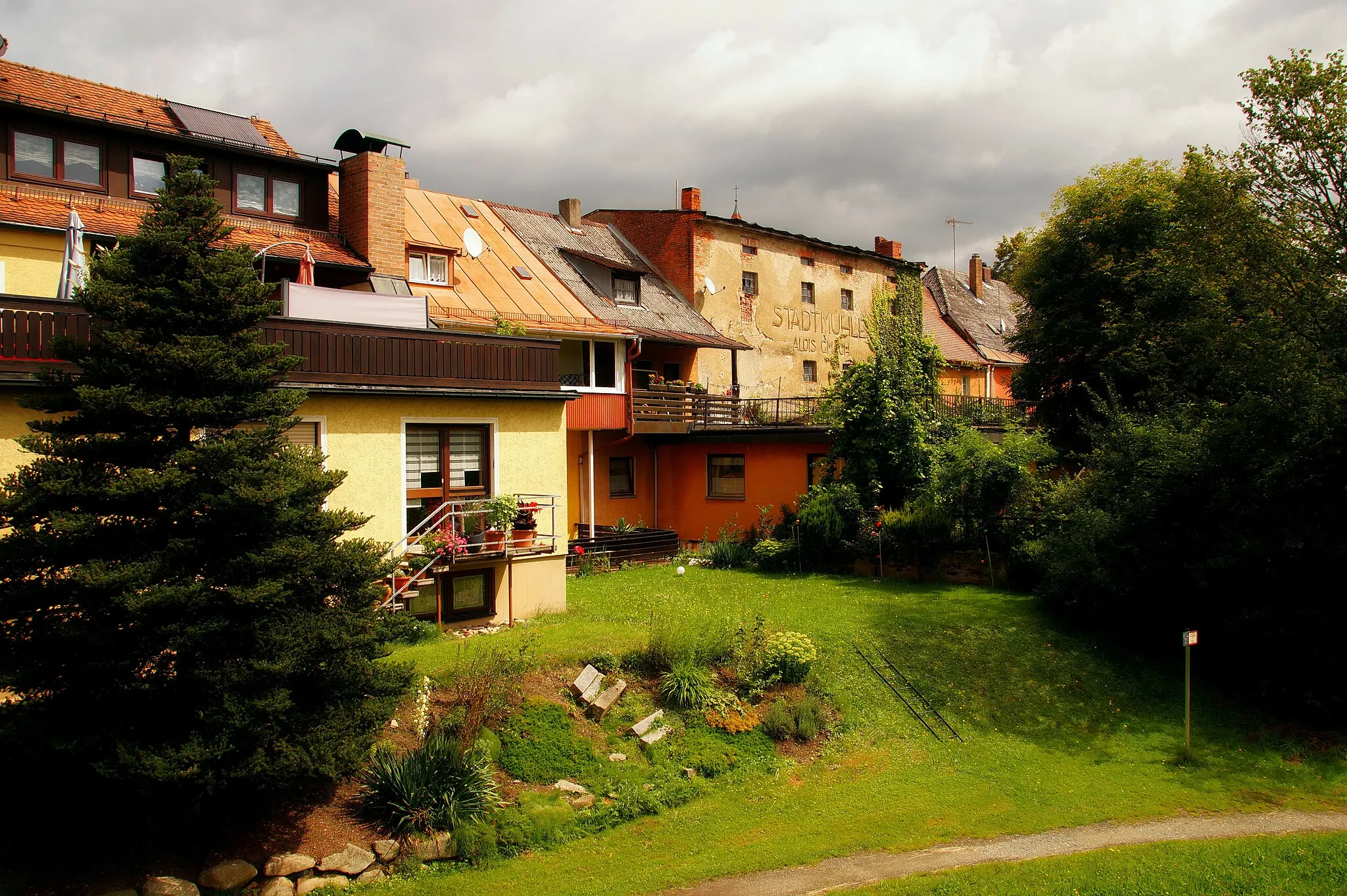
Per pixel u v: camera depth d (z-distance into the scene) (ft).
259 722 25.22
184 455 25.39
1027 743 41.91
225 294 27.17
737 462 85.97
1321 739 42.42
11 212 49.60
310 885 26.68
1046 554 57.00
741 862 29.94
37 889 24.09
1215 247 49.34
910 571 65.46
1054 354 97.19
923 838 32.40
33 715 23.80
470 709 34.86
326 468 42.47
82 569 23.30
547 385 52.60
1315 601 44.73
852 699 44.21
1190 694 46.78
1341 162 46.52
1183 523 49.67
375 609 30.96
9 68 58.49
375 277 65.16
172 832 26.53
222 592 25.98
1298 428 45.24
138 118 61.67
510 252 86.38
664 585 62.69
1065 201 96.32
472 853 29.14
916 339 74.38
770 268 115.14
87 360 26.02
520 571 49.80
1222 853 31.04
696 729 39.01
